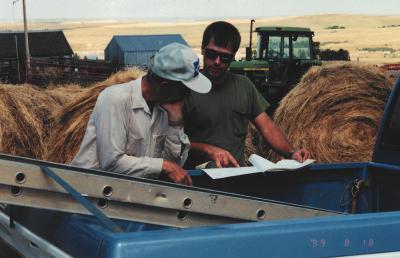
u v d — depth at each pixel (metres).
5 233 2.87
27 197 2.35
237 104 4.05
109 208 2.46
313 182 3.76
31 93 7.66
